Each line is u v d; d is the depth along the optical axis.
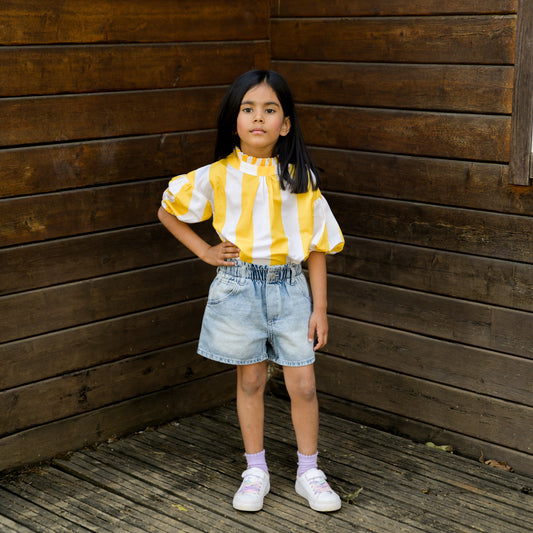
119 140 2.94
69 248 2.87
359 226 3.19
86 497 2.71
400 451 3.04
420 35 2.88
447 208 2.91
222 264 2.52
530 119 2.62
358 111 3.11
